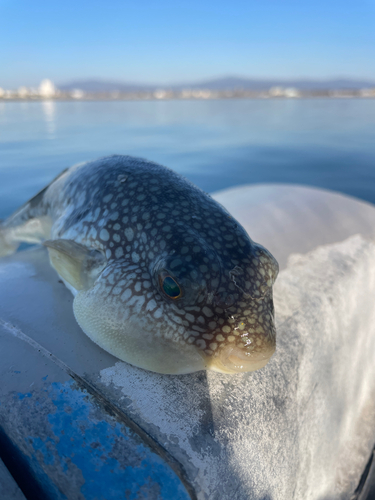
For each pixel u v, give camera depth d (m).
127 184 0.16
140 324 0.13
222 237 0.14
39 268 0.19
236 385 0.14
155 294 0.13
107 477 0.10
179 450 0.11
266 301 0.13
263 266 0.13
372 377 0.25
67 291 0.17
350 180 0.96
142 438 0.11
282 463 0.14
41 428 0.11
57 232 0.18
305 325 0.18
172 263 0.13
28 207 0.23
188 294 0.12
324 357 0.18
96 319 0.14
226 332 0.12
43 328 0.15
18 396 0.12
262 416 0.13
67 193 0.19
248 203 0.29
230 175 1.02
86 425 0.11
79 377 0.13
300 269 0.22
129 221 0.14
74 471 0.10
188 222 0.14
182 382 0.13
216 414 0.12
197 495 0.10
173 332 0.13
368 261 0.24
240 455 0.12
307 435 0.16
